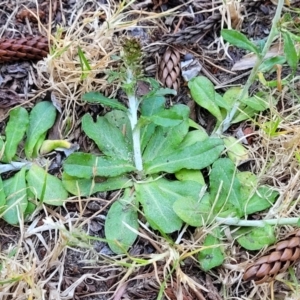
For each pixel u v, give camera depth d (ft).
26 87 2.39
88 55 2.38
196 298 2.14
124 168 2.24
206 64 2.44
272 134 2.27
